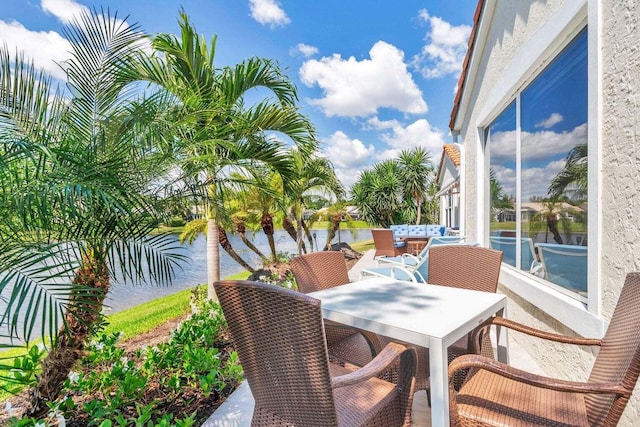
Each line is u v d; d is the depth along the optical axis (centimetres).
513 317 383
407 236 1469
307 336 130
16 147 180
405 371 182
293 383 140
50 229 194
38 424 185
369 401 174
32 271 179
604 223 213
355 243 2028
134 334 457
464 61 536
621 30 196
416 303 222
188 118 294
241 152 400
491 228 485
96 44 251
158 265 234
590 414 148
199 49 426
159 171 269
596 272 219
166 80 380
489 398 171
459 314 198
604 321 210
